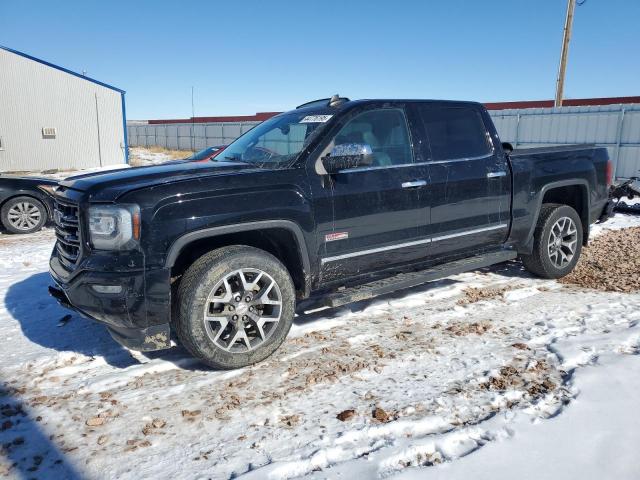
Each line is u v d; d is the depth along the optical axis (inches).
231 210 131.6
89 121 1116.5
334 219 149.2
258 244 150.9
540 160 201.5
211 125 1549.0
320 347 151.6
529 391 120.3
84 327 173.0
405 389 124.2
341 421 110.7
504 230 192.4
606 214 236.4
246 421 112.6
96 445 105.2
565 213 210.8
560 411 110.0
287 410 116.6
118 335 131.3
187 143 1670.8
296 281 151.6
